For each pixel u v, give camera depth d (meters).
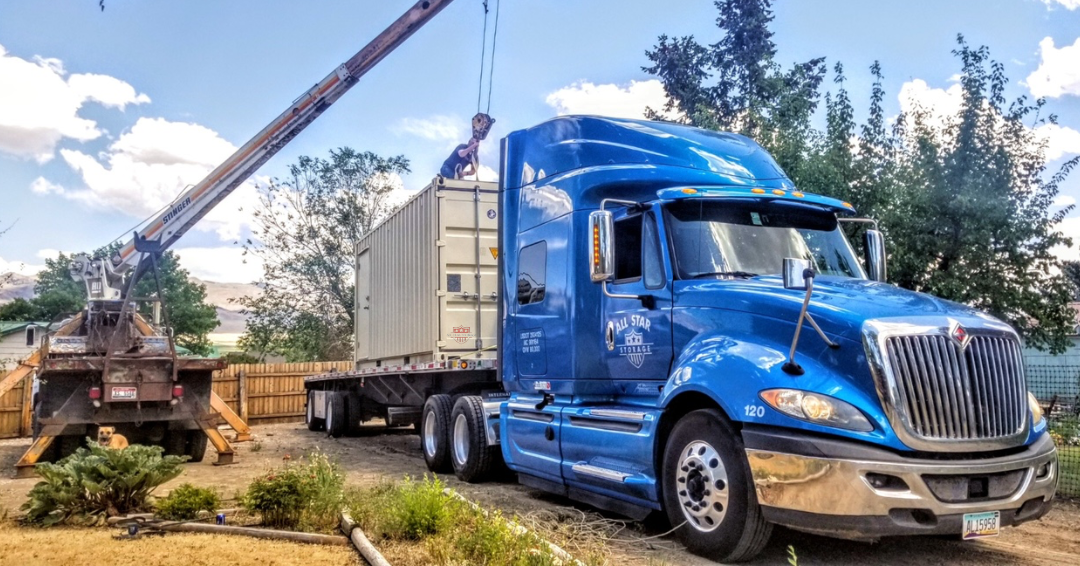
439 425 10.57
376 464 11.81
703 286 6.39
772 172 7.62
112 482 6.86
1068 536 6.73
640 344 6.89
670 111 14.18
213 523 6.57
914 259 10.41
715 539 5.62
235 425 13.09
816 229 7.13
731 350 5.81
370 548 5.54
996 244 10.57
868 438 5.04
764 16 13.45
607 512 7.64
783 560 5.79
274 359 42.75
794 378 5.34
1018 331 10.54
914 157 11.00
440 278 11.42
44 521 6.63
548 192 8.38
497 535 5.44
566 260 7.91
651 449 6.34
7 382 12.25
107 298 12.58
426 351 11.73
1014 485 5.33
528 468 8.38
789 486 5.15
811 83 13.37
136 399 10.92
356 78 13.21
